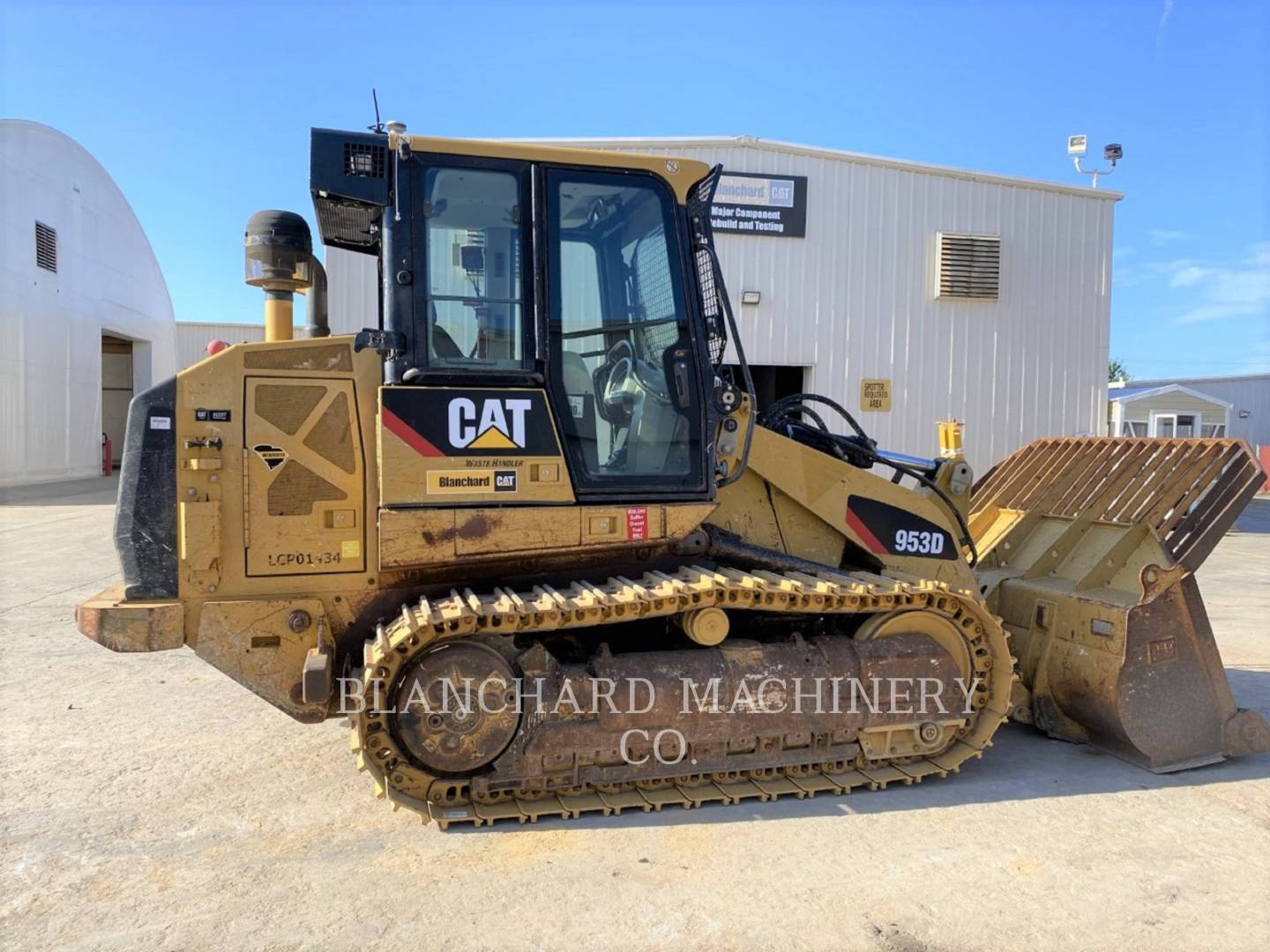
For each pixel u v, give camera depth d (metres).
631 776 3.71
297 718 3.65
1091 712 4.33
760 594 3.70
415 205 3.51
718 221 12.14
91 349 22.58
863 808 3.74
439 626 3.39
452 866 3.25
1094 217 13.43
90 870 3.22
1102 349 13.59
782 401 4.65
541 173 3.61
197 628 3.52
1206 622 4.29
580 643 3.96
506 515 3.56
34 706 5.09
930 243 12.88
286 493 3.60
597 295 3.74
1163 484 4.44
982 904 2.98
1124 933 2.81
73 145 21.55
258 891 3.07
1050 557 4.77
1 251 18.64
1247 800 3.86
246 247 4.14
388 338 3.46
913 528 4.36
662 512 3.76
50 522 13.21
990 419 13.24
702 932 2.81
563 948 2.73
